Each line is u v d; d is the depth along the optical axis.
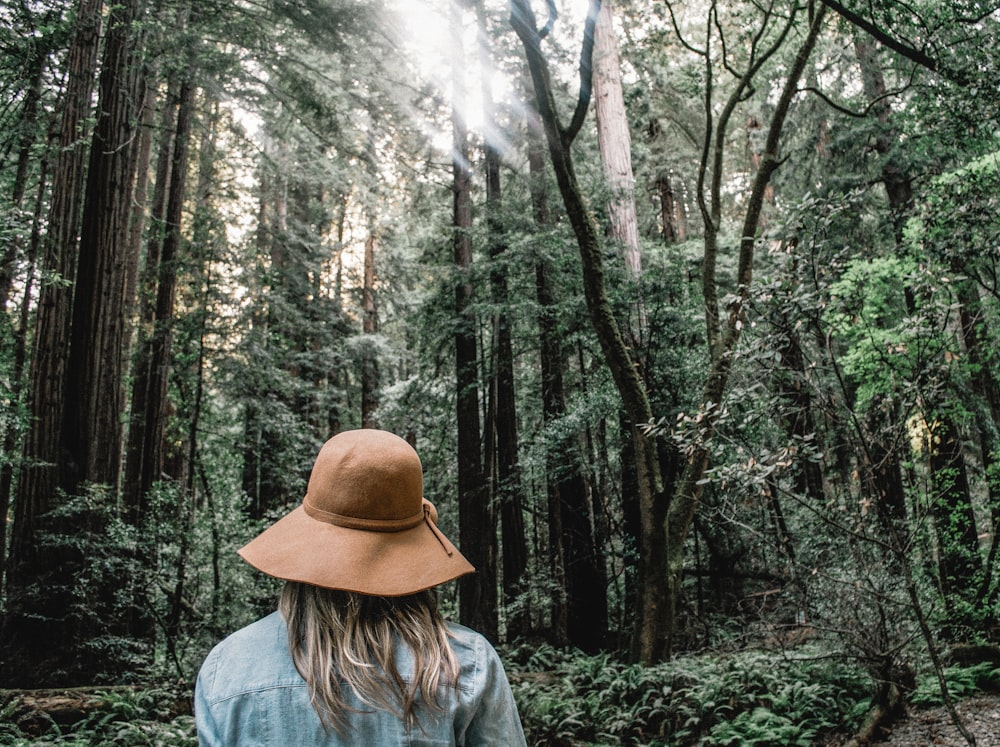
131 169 13.48
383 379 28.98
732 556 13.45
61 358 11.21
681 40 10.14
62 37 11.02
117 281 12.44
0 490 12.84
